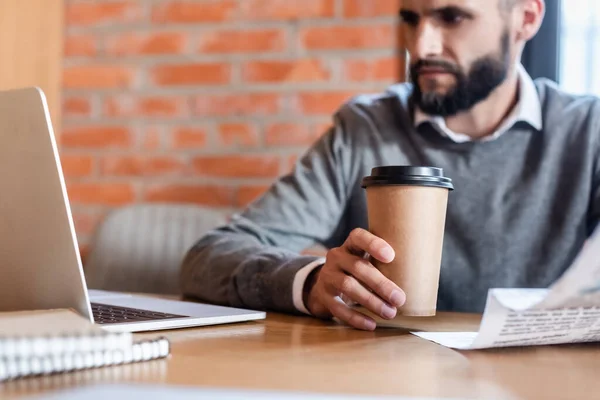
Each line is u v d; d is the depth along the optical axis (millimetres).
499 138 1299
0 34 1953
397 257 731
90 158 2299
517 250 1267
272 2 2195
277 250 1032
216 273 1067
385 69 2125
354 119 1421
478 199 1288
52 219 591
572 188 1271
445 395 464
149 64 2277
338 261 792
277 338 710
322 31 2164
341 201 1393
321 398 418
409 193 716
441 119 1301
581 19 2039
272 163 2197
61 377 469
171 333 720
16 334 465
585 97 1337
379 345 679
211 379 485
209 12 2238
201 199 2232
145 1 2279
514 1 1214
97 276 1877
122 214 1933
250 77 2211
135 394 410
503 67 1235
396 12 2117
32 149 593
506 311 598
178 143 2254
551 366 591
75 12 2314
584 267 552
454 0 1175
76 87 2314
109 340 489
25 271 624
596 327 667
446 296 1292
